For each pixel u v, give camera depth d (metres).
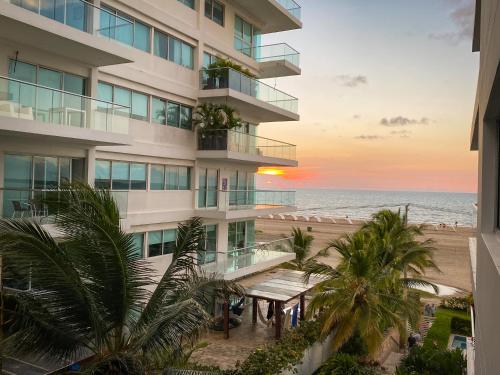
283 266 32.12
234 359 18.50
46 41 15.44
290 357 16.08
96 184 19.61
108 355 9.77
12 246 8.82
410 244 22.81
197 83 25.05
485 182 8.65
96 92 18.30
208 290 11.45
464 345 23.48
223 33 27.16
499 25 4.52
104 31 17.48
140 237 21.75
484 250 7.61
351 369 16.47
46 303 9.59
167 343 9.86
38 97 14.72
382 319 19.14
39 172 16.81
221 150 24.41
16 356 9.71
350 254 19.97
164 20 22.33
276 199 29.70
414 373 16.41
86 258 9.79
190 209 24.67
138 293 10.50
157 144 22.41
